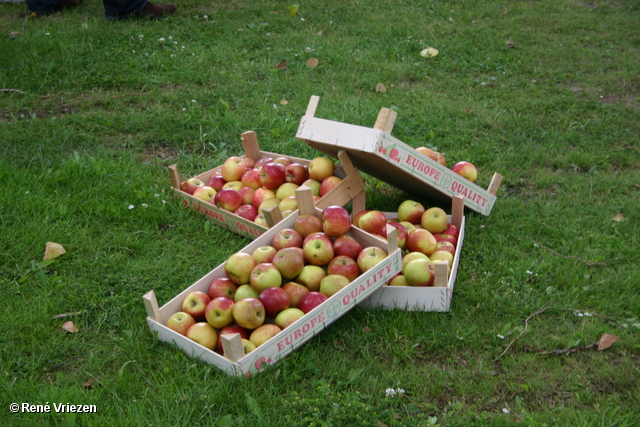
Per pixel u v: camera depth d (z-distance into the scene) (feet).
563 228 13.05
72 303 10.59
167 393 8.51
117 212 13.19
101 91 19.52
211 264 11.86
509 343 9.73
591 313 10.50
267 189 13.35
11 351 9.44
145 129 17.47
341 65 22.36
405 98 19.99
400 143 11.60
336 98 19.69
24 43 22.18
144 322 10.19
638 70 23.03
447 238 11.87
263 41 24.41
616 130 18.10
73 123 17.44
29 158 15.29
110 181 14.42
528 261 11.84
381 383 8.87
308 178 13.66
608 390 8.90
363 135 11.46
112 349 9.65
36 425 8.02
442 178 12.46
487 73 22.79
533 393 8.82
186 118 17.99
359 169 13.91
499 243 12.48
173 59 22.00
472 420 8.33
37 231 12.34
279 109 18.78
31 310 10.27
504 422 8.23
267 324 9.53
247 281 10.23
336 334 9.99
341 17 27.68
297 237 10.77
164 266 11.68
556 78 22.27
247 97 19.61
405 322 10.03
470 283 11.28
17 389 8.65
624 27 28.48
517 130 17.95
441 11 29.60
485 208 13.41
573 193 14.71
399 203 14.19
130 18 25.50
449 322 10.19
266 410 8.36
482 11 30.04
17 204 13.19
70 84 19.85
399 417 8.32
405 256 11.07
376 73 21.93
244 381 8.69
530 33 27.27
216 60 22.13
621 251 12.21
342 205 12.46
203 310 9.82
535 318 10.42
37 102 18.66
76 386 8.73
